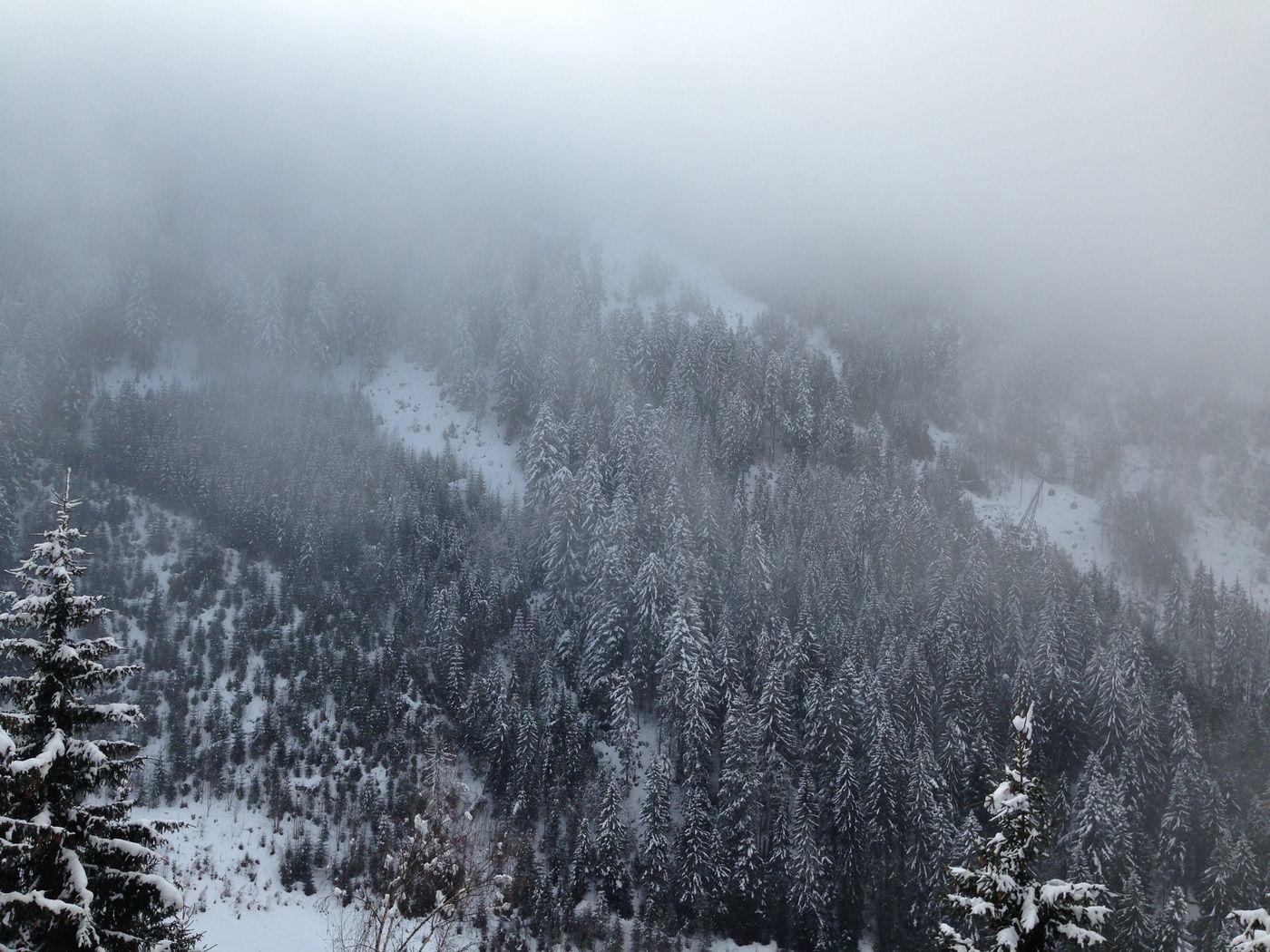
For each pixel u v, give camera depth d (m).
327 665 72.25
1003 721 65.44
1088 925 13.58
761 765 62.38
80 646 14.42
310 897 47.88
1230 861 49.47
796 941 55.72
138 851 14.23
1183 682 74.44
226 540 88.69
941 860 53.16
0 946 12.30
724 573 81.25
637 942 54.00
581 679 72.38
